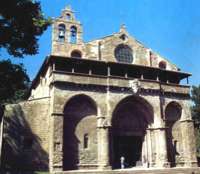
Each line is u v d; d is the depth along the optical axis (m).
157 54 47.56
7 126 35.25
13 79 19.38
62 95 37.44
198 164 46.88
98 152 38.41
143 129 43.97
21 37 18.75
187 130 44.28
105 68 42.75
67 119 37.94
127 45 45.44
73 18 43.34
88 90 39.31
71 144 37.34
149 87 42.97
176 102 44.91
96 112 39.91
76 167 36.81
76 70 41.38
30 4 18.41
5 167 33.94
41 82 45.59
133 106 43.56
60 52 40.75
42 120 37.25
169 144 43.25
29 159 35.31
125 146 43.94
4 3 16.80
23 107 36.78
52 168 34.44
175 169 37.78
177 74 47.38
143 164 42.28
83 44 42.38
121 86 41.09
